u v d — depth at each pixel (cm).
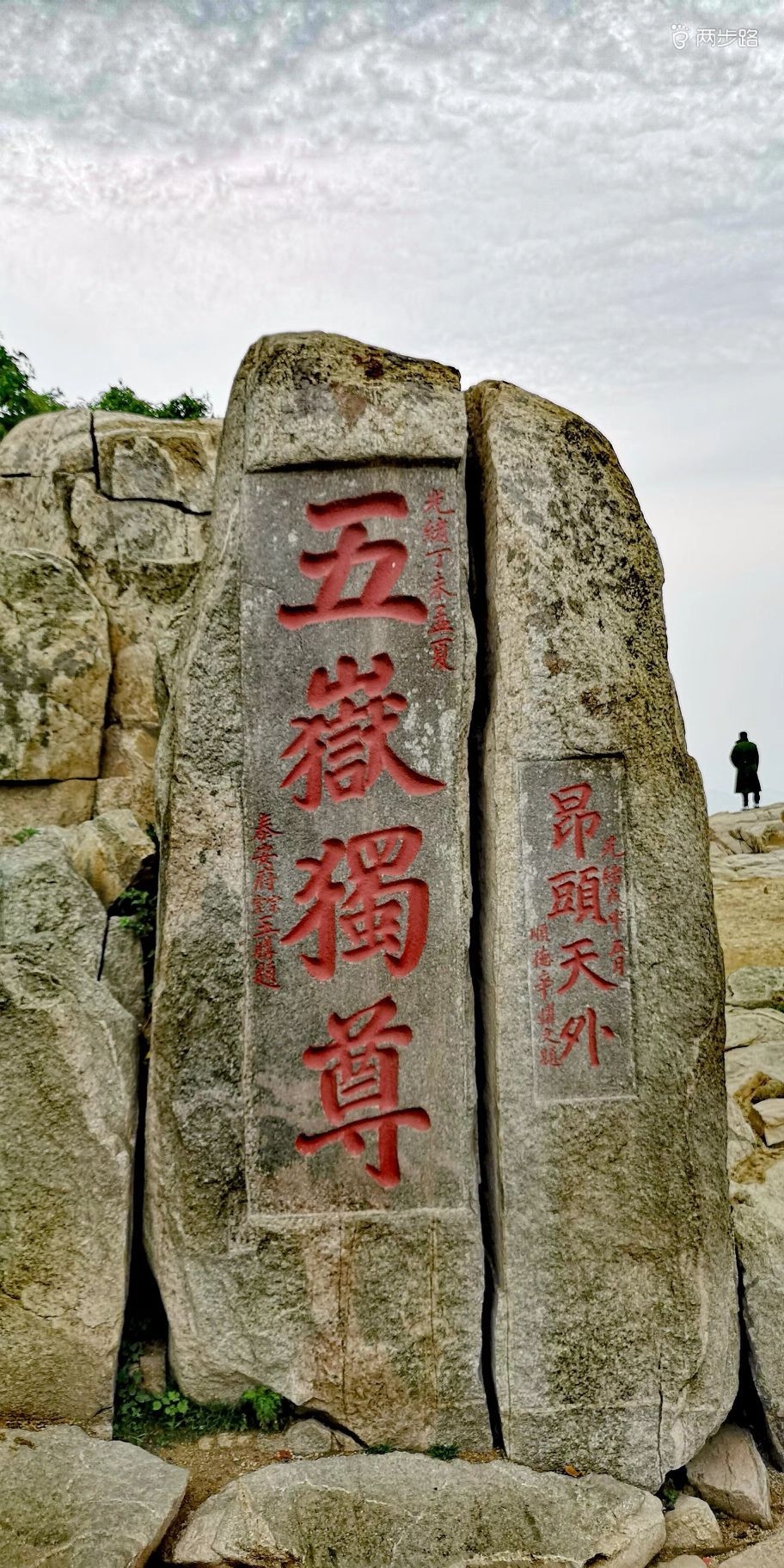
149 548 689
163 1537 291
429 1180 348
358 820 350
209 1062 343
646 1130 349
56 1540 272
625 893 354
